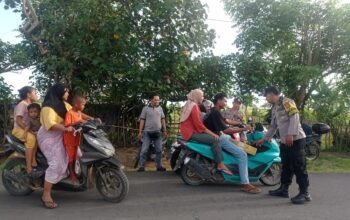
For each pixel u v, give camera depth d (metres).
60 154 6.03
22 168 6.63
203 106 9.05
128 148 11.52
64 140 6.09
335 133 12.52
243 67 11.78
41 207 6.04
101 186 6.36
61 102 6.16
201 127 7.33
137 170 9.05
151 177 8.24
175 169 7.71
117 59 10.26
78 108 6.32
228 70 11.69
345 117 12.69
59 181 6.17
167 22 10.55
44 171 6.21
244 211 6.00
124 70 10.30
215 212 5.92
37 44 10.81
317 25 12.74
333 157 11.36
